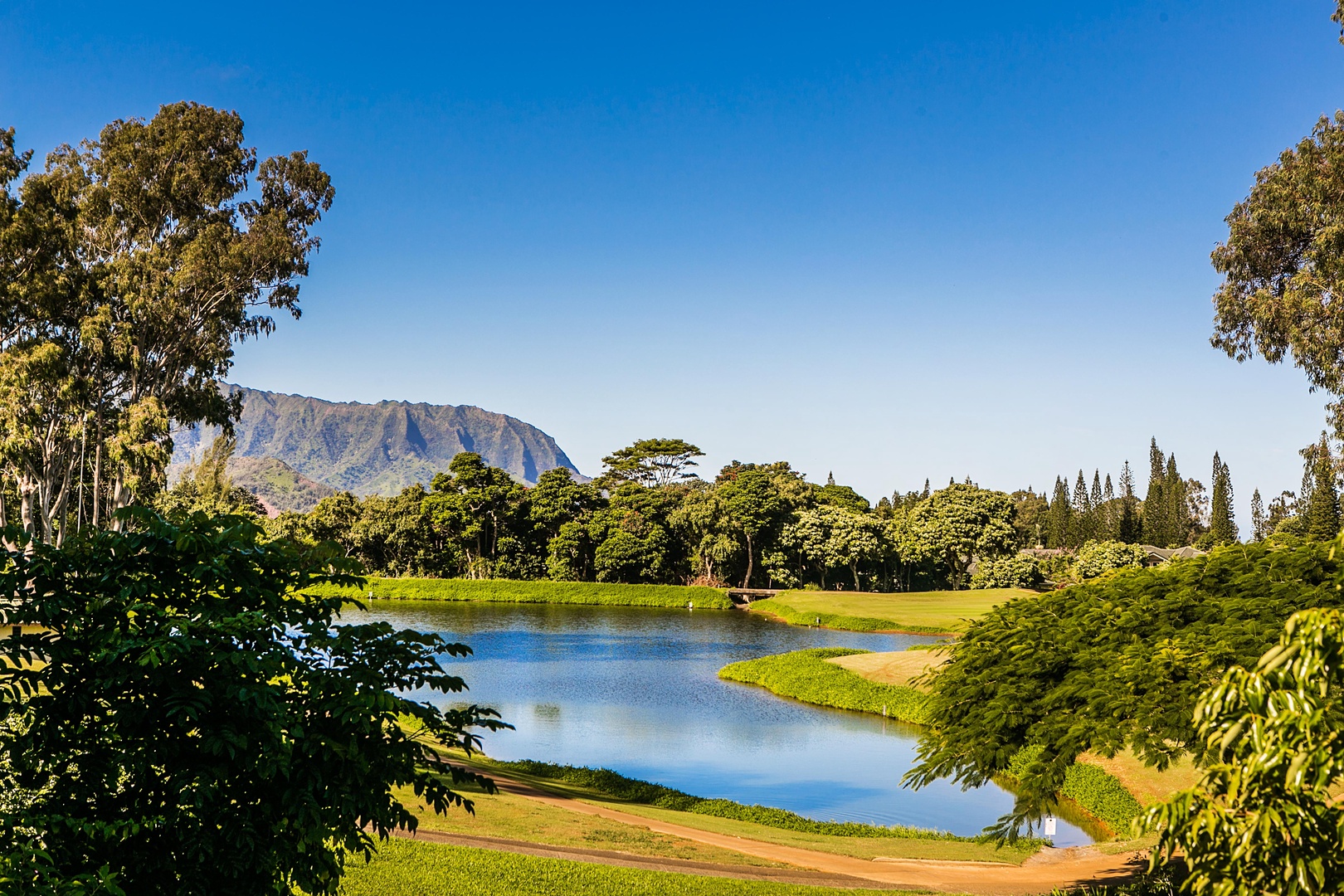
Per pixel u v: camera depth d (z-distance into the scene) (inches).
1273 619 473.4
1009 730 526.6
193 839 217.0
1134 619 533.3
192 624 219.5
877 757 1186.0
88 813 223.1
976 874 646.5
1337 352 1306.6
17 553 228.8
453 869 506.0
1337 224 1289.4
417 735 265.1
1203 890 186.1
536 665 1907.0
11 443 1731.1
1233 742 179.0
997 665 566.3
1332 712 165.0
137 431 1782.7
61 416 1887.3
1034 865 693.9
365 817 238.7
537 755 1159.0
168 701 210.5
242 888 224.8
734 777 1081.4
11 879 180.5
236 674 223.6
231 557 240.7
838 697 1525.6
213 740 212.2
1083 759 1045.8
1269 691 164.1
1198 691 423.5
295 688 250.7
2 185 1847.9
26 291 1791.3
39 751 219.6
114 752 221.0
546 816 717.3
